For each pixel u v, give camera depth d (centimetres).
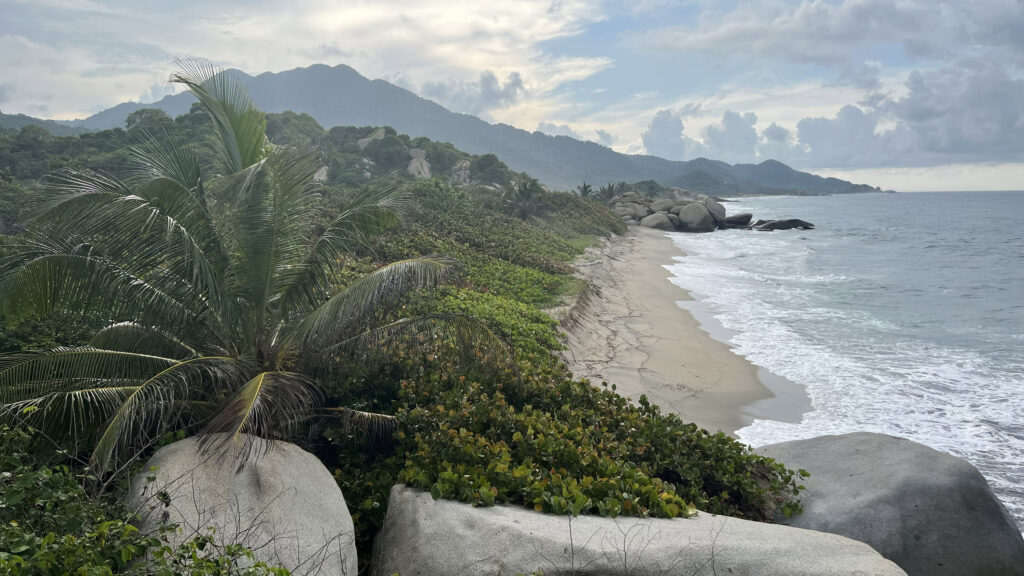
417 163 8012
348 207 915
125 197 696
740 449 854
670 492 662
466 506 598
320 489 609
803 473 798
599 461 707
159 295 737
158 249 722
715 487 824
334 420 831
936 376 1547
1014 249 4809
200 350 810
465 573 499
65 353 674
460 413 798
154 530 482
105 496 549
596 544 510
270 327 836
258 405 643
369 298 791
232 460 586
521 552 507
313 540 542
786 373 1575
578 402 955
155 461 584
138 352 767
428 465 698
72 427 637
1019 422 1230
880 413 1291
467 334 867
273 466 604
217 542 503
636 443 842
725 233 6700
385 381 902
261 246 795
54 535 397
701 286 2934
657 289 2808
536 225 4353
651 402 1342
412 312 1495
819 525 725
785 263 3953
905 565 684
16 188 2739
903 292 2825
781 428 1212
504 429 796
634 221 7188
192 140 5272
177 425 759
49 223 684
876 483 758
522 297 2094
